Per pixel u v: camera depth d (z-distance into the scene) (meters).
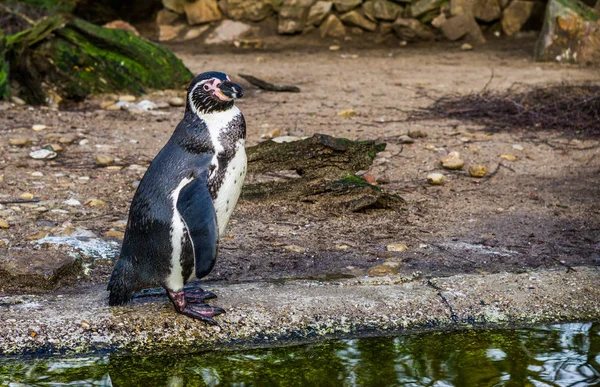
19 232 7.01
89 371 4.73
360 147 8.15
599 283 5.94
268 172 9.01
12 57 13.29
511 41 22.69
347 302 5.54
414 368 4.86
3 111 12.10
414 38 22.83
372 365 4.89
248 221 7.64
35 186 8.44
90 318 5.14
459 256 6.84
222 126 5.02
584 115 12.24
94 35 13.85
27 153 9.72
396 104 13.63
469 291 5.78
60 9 18.55
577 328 5.43
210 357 4.95
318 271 6.43
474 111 12.88
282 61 19.47
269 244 7.03
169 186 4.95
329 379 4.70
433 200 8.52
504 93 14.27
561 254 6.93
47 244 6.60
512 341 5.24
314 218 7.82
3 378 4.61
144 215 5.02
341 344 5.14
